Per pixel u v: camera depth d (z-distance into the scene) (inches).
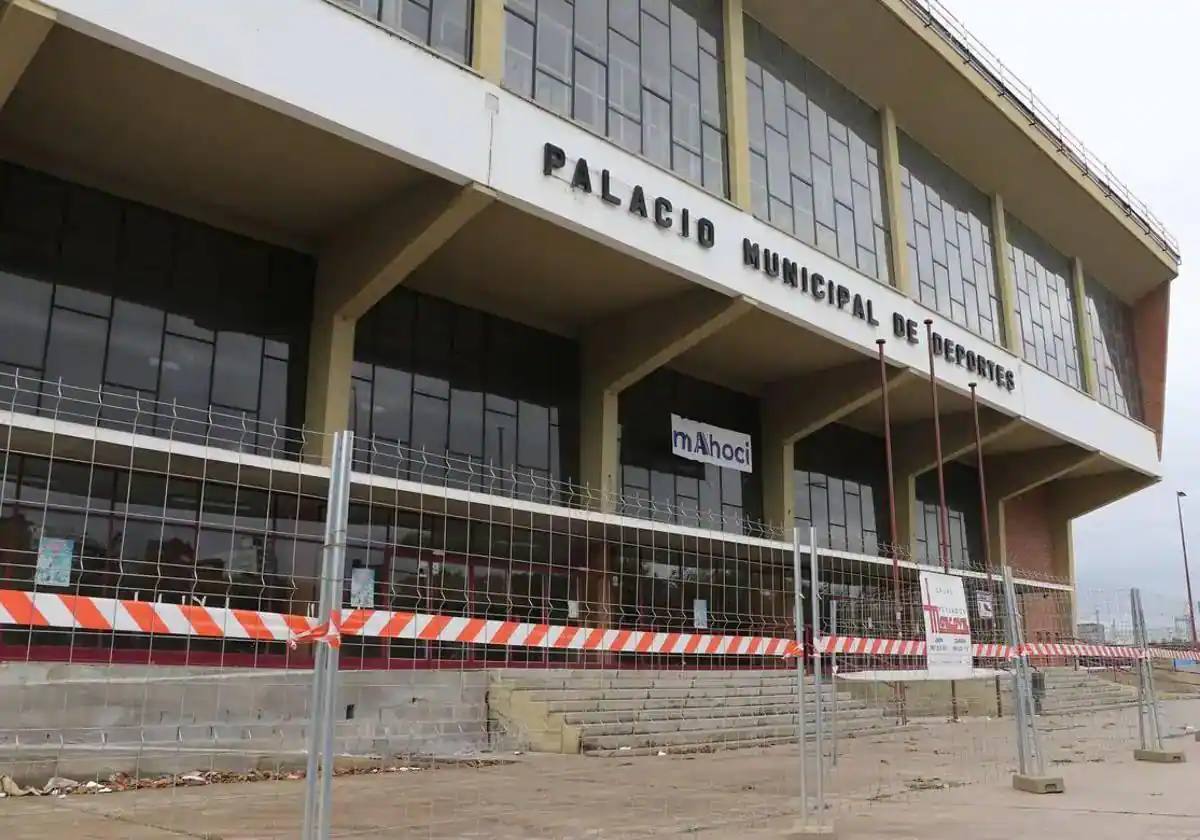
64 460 538.3
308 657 532.7
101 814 323.0
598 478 913.5
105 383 644.7
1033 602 821.2
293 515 654.5
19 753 387.5
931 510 1402.6
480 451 852.0
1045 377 1363.2
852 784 419.2
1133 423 1626.5
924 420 1314.0
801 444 1210.0
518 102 698.2
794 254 930.7
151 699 444.8
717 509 1067.9
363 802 354.6
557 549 766.5
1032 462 1489.9
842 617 914.1
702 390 1088.8
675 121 861.2
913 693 904.3
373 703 536.4
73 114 598.5
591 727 590.2
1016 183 1352.1
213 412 692.7
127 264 673.0
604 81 799.7
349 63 602.5
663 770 477.4
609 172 756.0
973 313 1261.1
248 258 738.8
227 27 550.0
